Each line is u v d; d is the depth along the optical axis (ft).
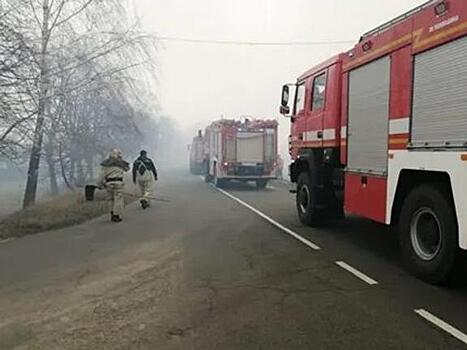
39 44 52.44
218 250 29.37
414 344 15.34
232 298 19.90
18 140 50.80
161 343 15.49
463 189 19.26
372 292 20.63
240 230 36.83
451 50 20.12
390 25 25.04
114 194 42.37
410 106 22.91
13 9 45.68
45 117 56.39
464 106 19.25
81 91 68.85
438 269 21.13
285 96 41.88
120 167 42.68
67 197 62.34
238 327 16.79
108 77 69.56
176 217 44.80
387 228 36.60
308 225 38.09
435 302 19.31
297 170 40.63
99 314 18.12
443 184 21.22
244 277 23.09
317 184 36.40
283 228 37.55
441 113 20.67
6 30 44.60
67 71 61.67
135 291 20.95
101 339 15.84
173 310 18.51
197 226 39.11
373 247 29.94
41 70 50.62
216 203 57.72
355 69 29.09
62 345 15.40
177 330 16.56
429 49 21.57
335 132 32.71
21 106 47.73
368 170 27.12
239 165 83.05
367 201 27.25
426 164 21.57
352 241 31.94
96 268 25.03
